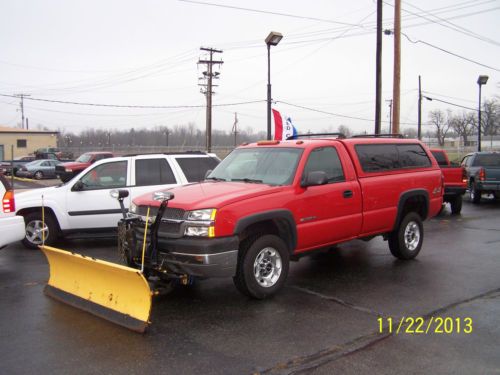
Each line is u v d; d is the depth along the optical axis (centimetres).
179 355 423
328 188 647
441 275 696
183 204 542
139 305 485
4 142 6012
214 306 559
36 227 894
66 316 525
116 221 915
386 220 736
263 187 593
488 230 1115
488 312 534
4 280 680
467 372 389
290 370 394
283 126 1439
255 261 568
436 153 1421
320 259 811
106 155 2566
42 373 390
